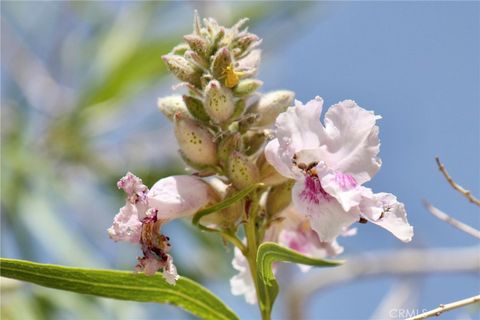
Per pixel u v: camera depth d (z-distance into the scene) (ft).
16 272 0.81
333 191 0.78
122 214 0.79
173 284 0.80
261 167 0.83
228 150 0.82
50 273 0.82
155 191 0.81
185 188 0.82
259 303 0.82
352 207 0.78
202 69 0.84
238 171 0.81
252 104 0.85
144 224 0.80
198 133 0.82
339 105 0.80
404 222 0.79
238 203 0.83
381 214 0.79
